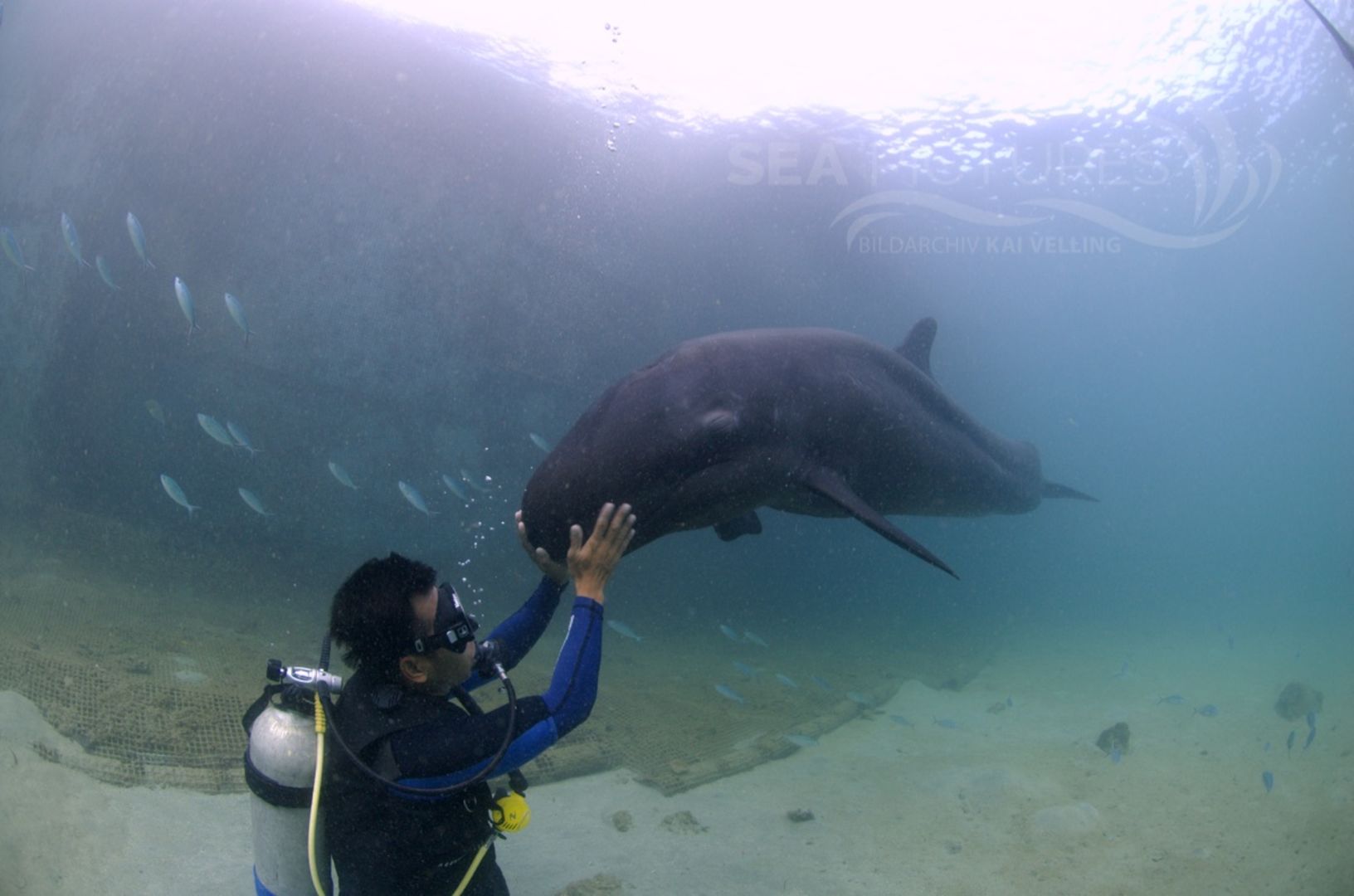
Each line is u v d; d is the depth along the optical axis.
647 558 16.34
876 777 6.51
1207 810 5.78
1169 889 4.50
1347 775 6.39
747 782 6.21
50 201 12.38
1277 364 63.28
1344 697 9.97
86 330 12.09
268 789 2.15
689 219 15.97
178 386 12.07
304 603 10.77
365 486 12.71
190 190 11.86
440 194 12.70
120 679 5.88
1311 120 21.22
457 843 2.25
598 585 2.49
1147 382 67.56
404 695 2.26
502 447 13.33
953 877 4.75
